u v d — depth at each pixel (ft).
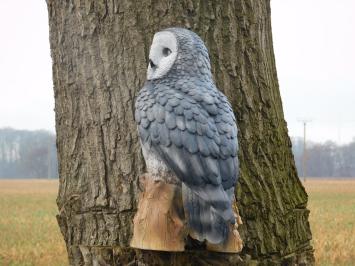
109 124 12.99
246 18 13.53
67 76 13.42
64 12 13.35
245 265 12.73
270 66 14.28
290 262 13.56
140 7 12.81
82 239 13.23
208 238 10.05
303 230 14.24
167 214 10.64
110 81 12.96
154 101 10.46
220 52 13.17
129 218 12.78
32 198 93.40
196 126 10.15
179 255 11.62
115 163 12.92
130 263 12.37
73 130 13.41
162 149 10.30
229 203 10.10
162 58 10.94
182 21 12.84
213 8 13.12
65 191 13.61
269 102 13.88
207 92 10.52
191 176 10.09
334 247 39.75
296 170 14.69
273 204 13.51
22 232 49.73
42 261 37.42
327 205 72.18
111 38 12.94
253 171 13.37
